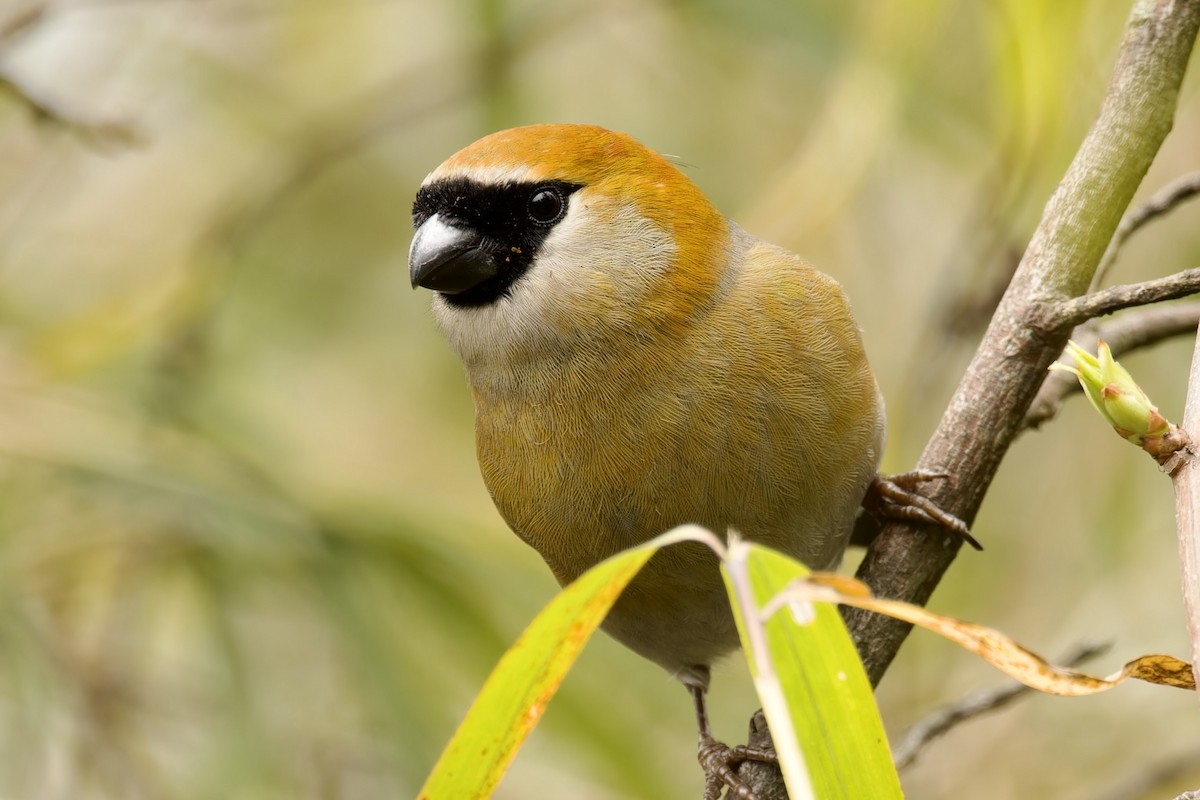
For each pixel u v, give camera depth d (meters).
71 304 12.04
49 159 12.02
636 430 7.21
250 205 11.98
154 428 10.41
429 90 12.18
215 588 10.34
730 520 7.27
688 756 10.32
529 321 7.31
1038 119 7.55
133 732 10.01
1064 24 7.42
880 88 8.24
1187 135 10.05
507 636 9.91
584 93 12.32
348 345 12.77
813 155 8.26
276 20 12.52
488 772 4.68
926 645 10.63
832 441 7.20
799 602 4.67
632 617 7.74
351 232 13.03
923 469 6.70
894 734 10.27
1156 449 4.91
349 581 9.71
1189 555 4.71
